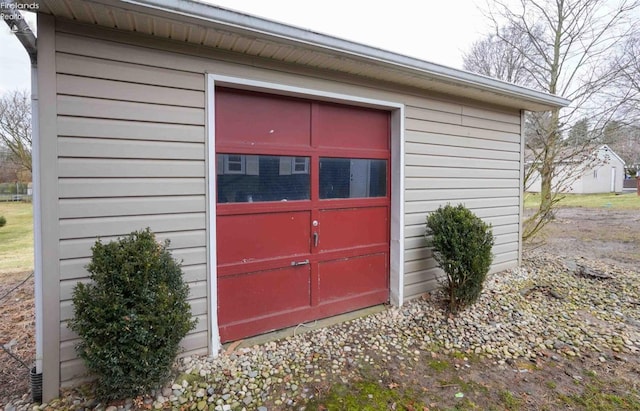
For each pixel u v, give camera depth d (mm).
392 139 3582
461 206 3537
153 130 2311
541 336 2951
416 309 3506
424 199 3760
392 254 3652
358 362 2521
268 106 2873
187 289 2189
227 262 2736
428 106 3721
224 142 2674
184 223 2449
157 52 2299
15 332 3006
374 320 3268
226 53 2539
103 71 2139
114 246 1922
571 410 1991
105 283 1845
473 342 2848
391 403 2051
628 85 7500
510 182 4758
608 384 2254
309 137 3098
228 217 2727
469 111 4125
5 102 11594
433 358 2596
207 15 2041
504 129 4582
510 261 4883
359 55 2697
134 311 1841
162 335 1914
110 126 2174
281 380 2277
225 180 2707
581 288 4223
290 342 2824
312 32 2426
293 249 3066
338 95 3068
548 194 6133
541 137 6281
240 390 2154
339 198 3318
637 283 4438
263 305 2936
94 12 1941
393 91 3422
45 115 1983
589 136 6715
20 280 4633
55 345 2049
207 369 2357
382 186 3602
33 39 1940
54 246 2035
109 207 2193
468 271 3219
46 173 2002
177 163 2404
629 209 13078
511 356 2631
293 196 3047
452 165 3998
